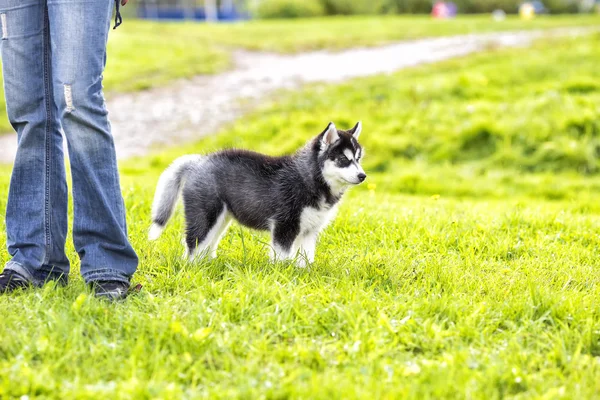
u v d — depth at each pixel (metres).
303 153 4.82
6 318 3.14
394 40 22.50
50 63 3.60
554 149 11.50
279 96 15.77
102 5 3.39
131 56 19.53
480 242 5.13
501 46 19.84
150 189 7.05
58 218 3.72
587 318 3.41
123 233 3.61
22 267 3.63
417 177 10.91
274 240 4.71
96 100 3.44
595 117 11.99
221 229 4.84
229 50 21.31
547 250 5.02
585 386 2.73
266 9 36.50
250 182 4.72
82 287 3.56
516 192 10.43
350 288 3.70
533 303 3.58
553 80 14.97
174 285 3.80
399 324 3.24
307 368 2.81
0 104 15.35
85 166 3.46
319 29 25.38
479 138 12.24
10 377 2.62
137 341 2.97
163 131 13.97
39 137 3.63
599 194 9.90
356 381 2.72
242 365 2.84
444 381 2.68
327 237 5.25
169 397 2.53
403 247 5.02
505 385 2.77
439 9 33.41
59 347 2.91
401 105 13.95
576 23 25.53
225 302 3.41
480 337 3.17
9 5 3.50
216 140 13.04
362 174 4.74
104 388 2.57
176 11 39.53
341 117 13.33
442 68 17.20
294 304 3.36
